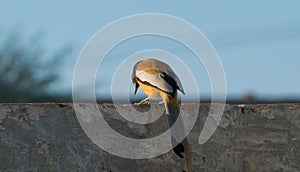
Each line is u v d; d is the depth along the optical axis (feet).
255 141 38.88
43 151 37.50
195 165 38.58
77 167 37.73
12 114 37.47
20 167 37.22
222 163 38.73
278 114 39.04
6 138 37.27
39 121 37.68
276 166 38.75
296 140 38.86
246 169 38.73
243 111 39.11
